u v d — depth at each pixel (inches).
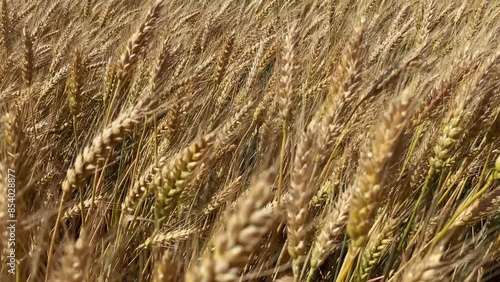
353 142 29.5
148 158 32.5
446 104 28.2
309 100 36.3
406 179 27.6
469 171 30.0
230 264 14.5
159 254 26.0
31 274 21.1
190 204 28.9
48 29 52.0
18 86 37.3
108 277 24.0
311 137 21.0
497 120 27.0
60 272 17.5
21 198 20.6
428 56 45.5
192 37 50.2
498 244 25.5
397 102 19.3
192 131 33.8
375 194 19.5
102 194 30.9
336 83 23.8
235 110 35.1
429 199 31.7
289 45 26.0
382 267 29.2
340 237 30.1
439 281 20.4
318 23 58.6
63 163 34.7
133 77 35.1
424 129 31.7
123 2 61.2
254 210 14.6
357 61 23.3
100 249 27.1
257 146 35.0
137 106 21.3
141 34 27.2
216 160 29.0
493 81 27.4
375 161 19.4
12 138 20.6
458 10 57.3
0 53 38.9
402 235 28.0
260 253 26.2
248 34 49.6
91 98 39.9
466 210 24.7
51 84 34.4
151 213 29.0
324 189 29.1
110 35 49.1
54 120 35.3
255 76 38.2
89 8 58.4
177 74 39.0
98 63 42.1
